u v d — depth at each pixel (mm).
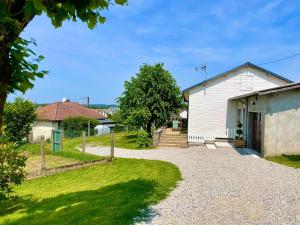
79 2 3660
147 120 27766
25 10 3107
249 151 20891
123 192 9930
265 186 10891
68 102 51781
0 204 9680
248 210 8148
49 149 22797
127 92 28812
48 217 7668
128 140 30109
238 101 26016
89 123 40906
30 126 29969
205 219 7418
